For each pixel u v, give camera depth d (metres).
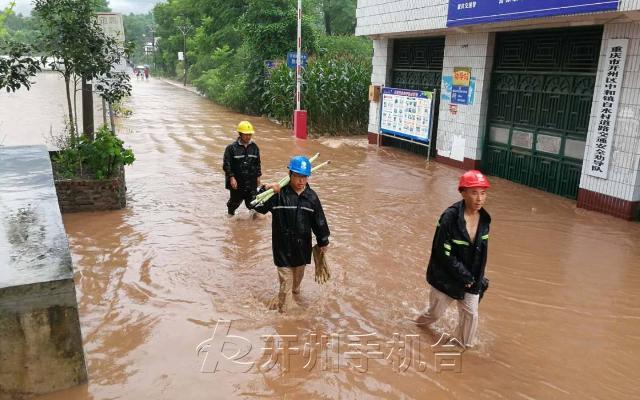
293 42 24.33
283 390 3.74
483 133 11.61
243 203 8.62
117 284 5.39
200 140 15.37
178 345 4.28
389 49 15.02
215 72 31.91
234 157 7.55
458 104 12.15
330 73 17.84
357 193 9.52
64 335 3.57
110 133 8.46
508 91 10.95
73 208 7.84
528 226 7.81
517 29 10.29
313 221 4.88
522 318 4.93
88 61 8.64
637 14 7.45
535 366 4.14
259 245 6.65
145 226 7.28
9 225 4.45
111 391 3.67
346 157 13.39
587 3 7.81
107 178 8.07
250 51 24.94
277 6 24.78
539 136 10.22
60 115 19.27
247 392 3.70
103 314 4.76
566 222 8.07
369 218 7.96
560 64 9.67
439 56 13.17
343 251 6.52
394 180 10.74
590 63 9.06
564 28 9.50
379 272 5.90
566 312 5.08
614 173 8.33
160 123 19.33
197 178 10.34
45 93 28.25
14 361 3.47
